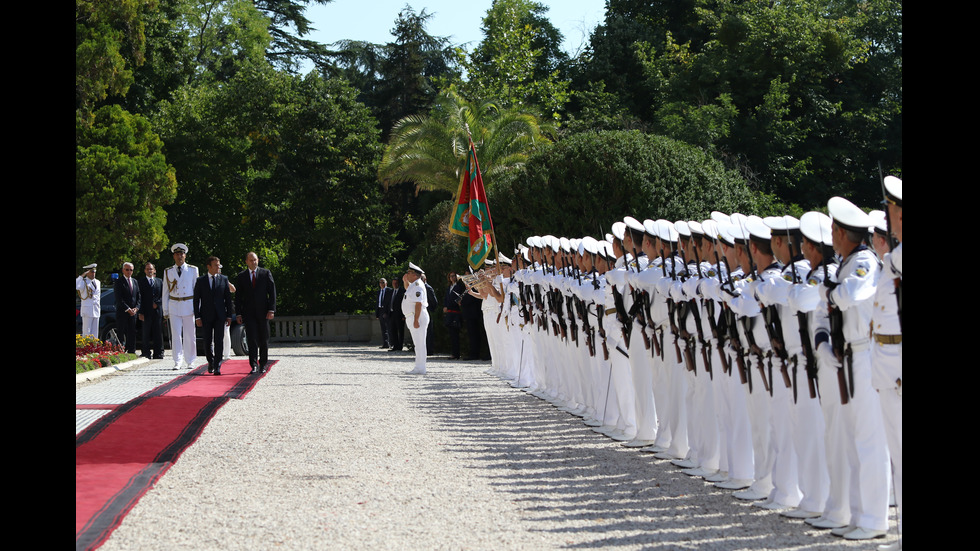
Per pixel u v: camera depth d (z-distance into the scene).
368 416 12.05
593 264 11.05
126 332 22.36
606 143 21.92
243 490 7.79
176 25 42.47
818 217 6.71
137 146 32.31
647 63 37.97
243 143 37.66
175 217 37.06
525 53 42.81
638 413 9.93
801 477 6.94
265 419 11.74
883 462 6.36
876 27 37.34
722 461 8.25
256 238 38.34
